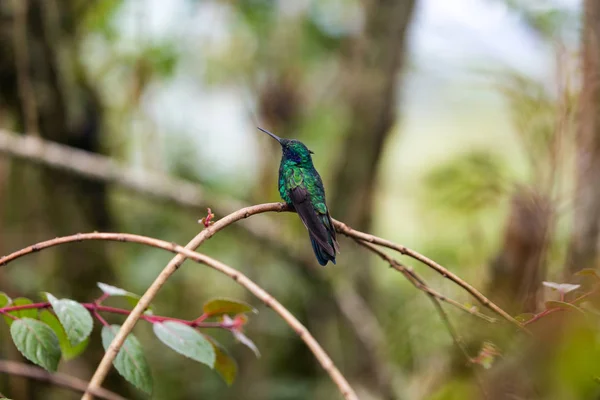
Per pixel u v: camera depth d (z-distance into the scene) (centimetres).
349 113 901
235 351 896
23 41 753
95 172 759
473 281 496
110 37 923
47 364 273
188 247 273
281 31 986
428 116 1005
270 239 810
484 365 291
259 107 954
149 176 778
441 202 711
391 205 1039
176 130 985
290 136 956
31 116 752
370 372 800
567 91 465
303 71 975
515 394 272
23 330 277
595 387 219
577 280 345
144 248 939
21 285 823
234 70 968
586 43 483
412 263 867
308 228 403
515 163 724
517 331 298
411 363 782
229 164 995
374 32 890
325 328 865
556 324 252
